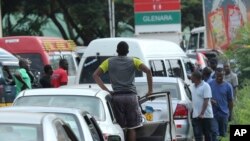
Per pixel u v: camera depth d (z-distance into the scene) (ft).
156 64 134.72
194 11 355.97
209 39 206.90
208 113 114.83
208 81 124.36
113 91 89.45
